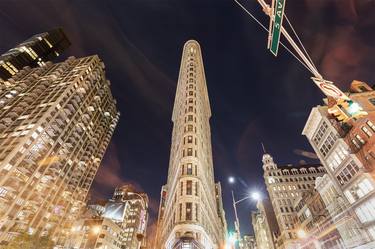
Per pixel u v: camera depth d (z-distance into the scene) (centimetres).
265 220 9800
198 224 3884
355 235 3541
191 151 5288
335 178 3922
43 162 6412
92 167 9506
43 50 15038
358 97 3416
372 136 3116
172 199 5400
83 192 8569
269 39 686
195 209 4131
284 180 8556
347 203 3666
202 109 8438
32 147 6075
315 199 5053
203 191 5003
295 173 8756
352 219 3581
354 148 3428
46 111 6938
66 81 8788
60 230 6869
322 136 4194
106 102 11550
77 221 8119
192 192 4391
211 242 4878
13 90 8281
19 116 7019
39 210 6053
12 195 5297
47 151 6644
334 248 4291
